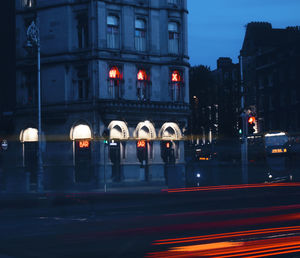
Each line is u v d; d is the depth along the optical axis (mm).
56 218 17641
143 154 41562
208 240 11656
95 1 39250
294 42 70500
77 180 39562
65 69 40188
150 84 42250
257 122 77188
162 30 43062
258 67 77562
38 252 10688
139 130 40906
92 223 15781
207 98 72062
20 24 42250
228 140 62406
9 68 44125
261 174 45688
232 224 14500
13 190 33500
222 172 50344
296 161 42156
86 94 39906
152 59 42438
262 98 76500
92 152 39000
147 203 23562
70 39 40281
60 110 39906
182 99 43781
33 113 41094
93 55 39188
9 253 10594
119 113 39344
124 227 14586
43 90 41062
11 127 42688
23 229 14711
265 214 17062
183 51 44031
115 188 38062
